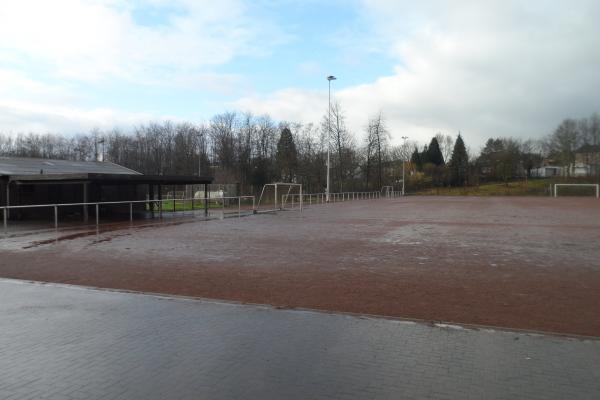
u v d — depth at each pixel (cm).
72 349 485
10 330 549
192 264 987
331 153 6025
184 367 437
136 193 3216
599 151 8731
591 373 417
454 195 8444
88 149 8319
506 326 554
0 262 1018
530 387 390
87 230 1738
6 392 389
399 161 9525
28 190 2461
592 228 1777
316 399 373
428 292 725
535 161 9794
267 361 449
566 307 636
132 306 650
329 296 704
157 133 7850
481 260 1027
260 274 877
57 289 756
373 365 438
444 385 395
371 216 2544
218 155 6800
